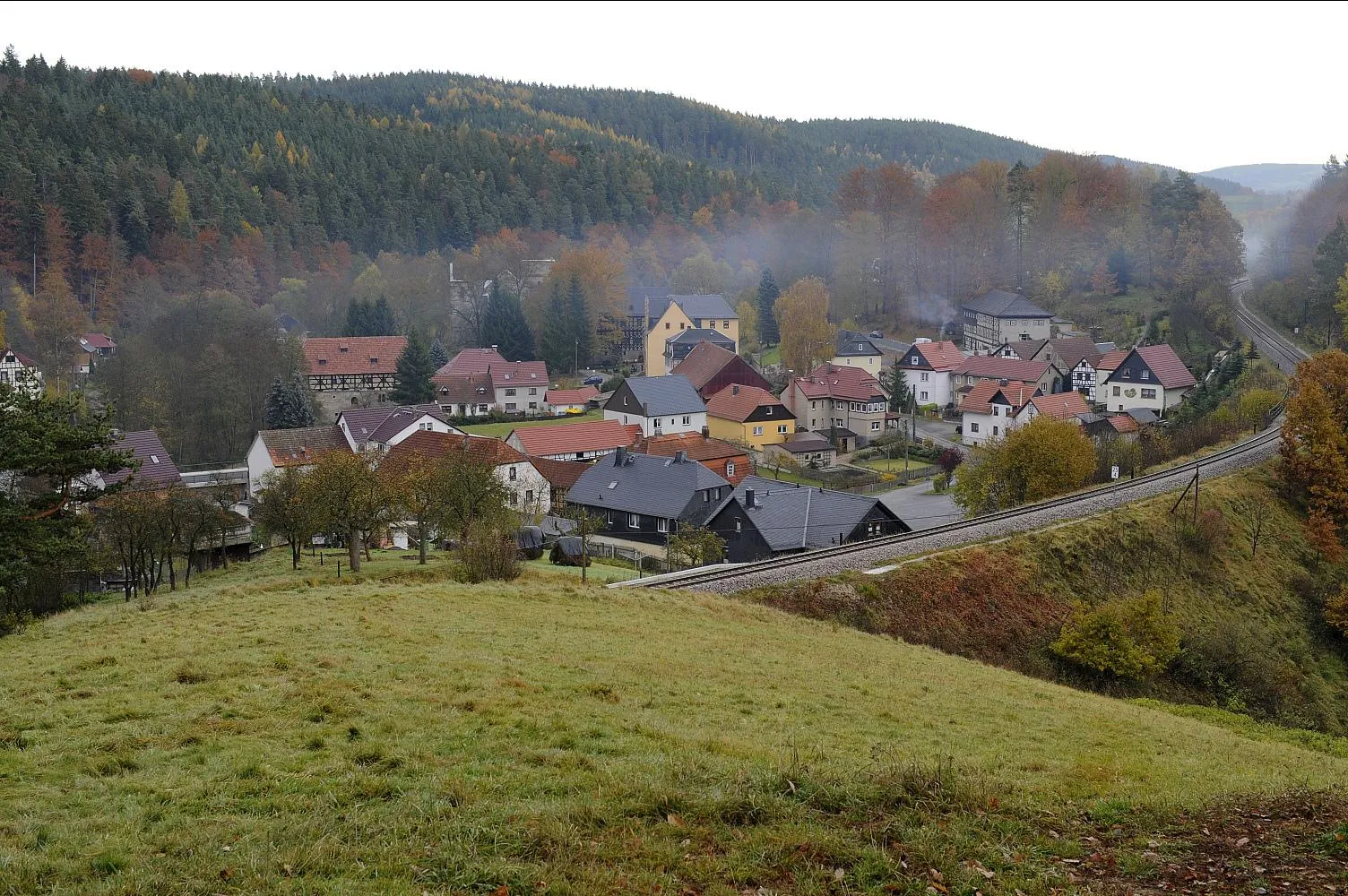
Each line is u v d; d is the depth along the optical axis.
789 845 14.08
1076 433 73.06
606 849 13.64
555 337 152.50
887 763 18.62
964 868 13.75
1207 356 116.94
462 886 12.42
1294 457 69.31
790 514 60.44
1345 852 14.52
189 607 34.94
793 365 133.50
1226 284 135.25
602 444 96.94
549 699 21.52
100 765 16.17
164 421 104.62
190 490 64.12
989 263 163.75
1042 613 47.66
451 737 18.34
